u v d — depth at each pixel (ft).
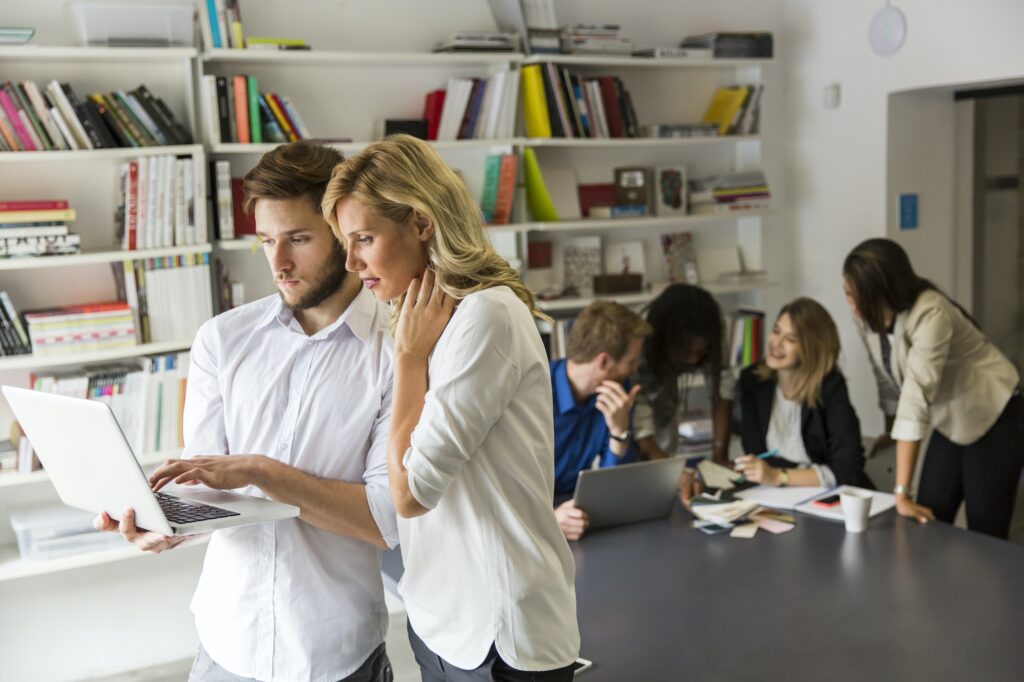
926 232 16.15
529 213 14.98
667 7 15.99
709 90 16.60
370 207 5.01
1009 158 15.85
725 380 12.25
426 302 5.23
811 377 10.83
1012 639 6.89
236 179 12.80
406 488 4.96
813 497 10.02
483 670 5.11
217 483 5.33
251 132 12.49
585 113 14.60
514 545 5.10
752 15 16.61
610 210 15.15
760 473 10.27
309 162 5.60
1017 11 13.50
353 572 5.91
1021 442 11.62
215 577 5.93
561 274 15.44
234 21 12.24
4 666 12.39
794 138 16.87
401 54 13.15
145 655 13.09
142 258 11.83
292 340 5.95
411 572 5.37
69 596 12.64
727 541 8.96
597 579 8.16
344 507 5.59
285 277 5.70
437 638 5.26
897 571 8.18
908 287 11.02
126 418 11.93
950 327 10.84
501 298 5.07
